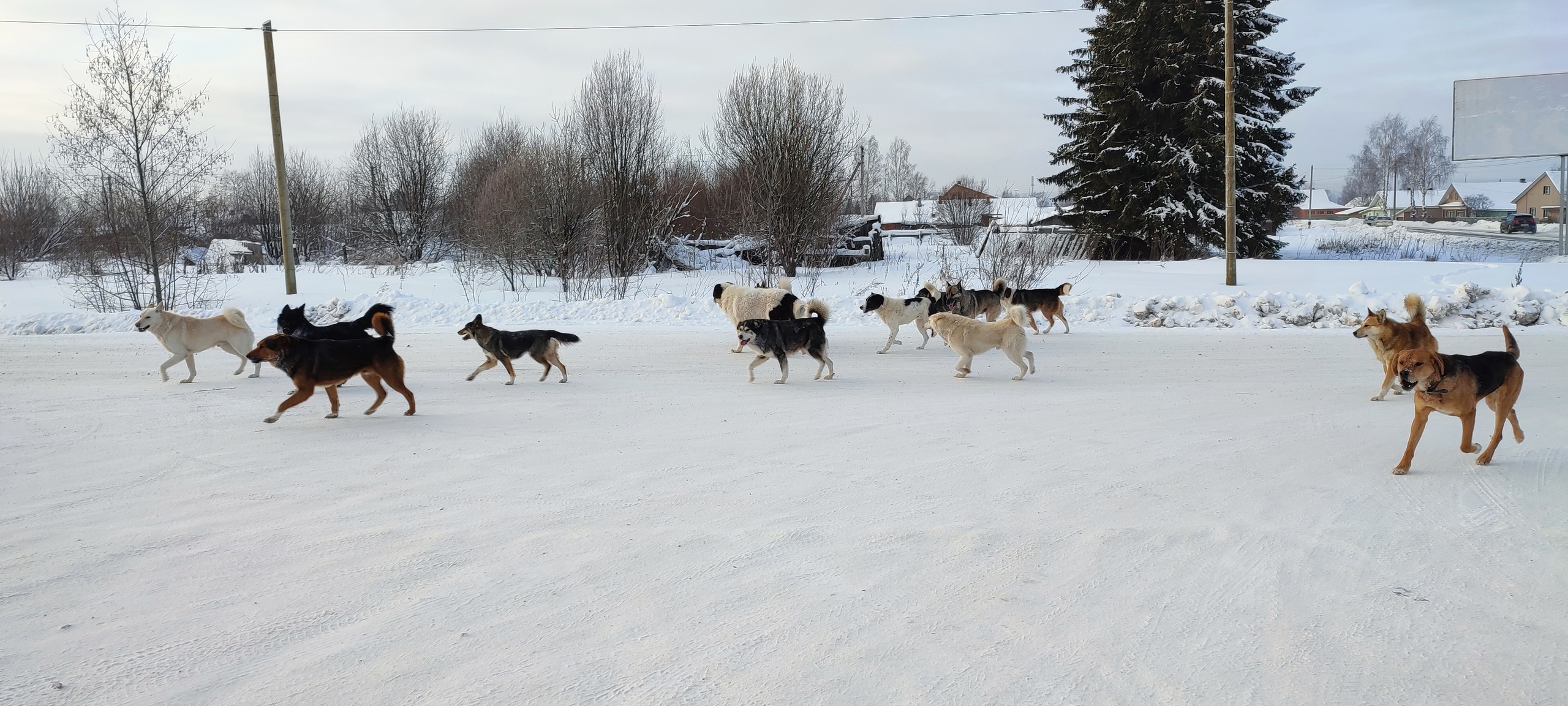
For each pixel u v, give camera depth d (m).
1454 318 16.16
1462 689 3.39
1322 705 3.28
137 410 9.10
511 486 6.18
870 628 3.93
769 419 8.65
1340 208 111.25
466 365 12.64
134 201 19.95
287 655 3.70
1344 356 12.91
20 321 17.38
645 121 27.69
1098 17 35.34
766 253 26.14
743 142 26.81
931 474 6.50
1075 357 13.18
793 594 4.30
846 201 30.08
